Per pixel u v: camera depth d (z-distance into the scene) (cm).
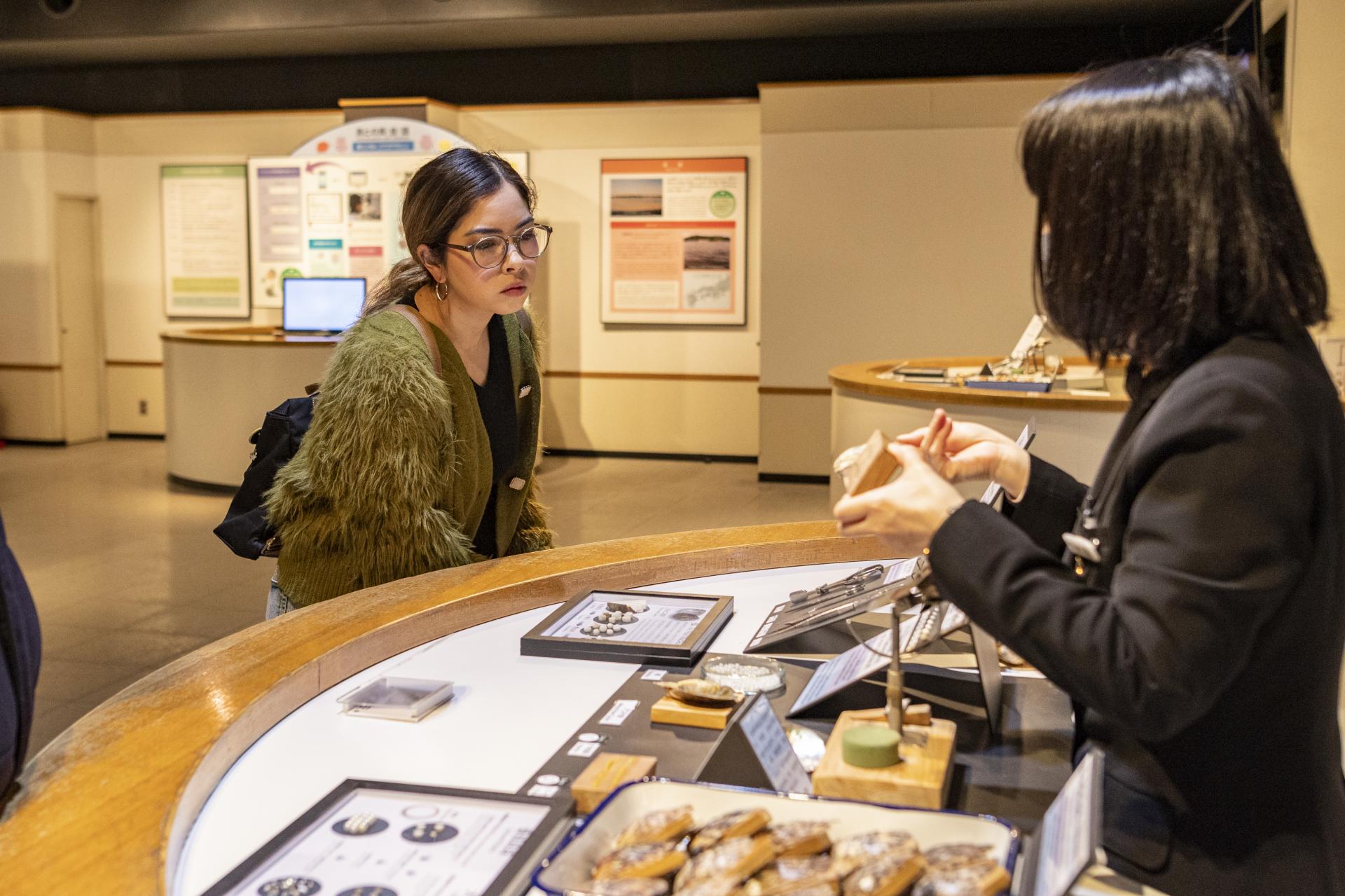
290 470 178
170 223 1000
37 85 1031
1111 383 506
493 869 85
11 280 995
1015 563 83
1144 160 82
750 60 889
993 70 849
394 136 895
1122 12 791
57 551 609
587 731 118
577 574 178
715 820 82
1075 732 113
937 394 481
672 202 897
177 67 998
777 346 830
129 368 1038
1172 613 75
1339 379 418
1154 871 87
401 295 184
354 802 97
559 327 934
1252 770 85
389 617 151
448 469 178
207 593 523
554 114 902
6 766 96
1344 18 456
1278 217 83
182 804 97
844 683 119
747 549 196
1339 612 84
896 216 802
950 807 100
